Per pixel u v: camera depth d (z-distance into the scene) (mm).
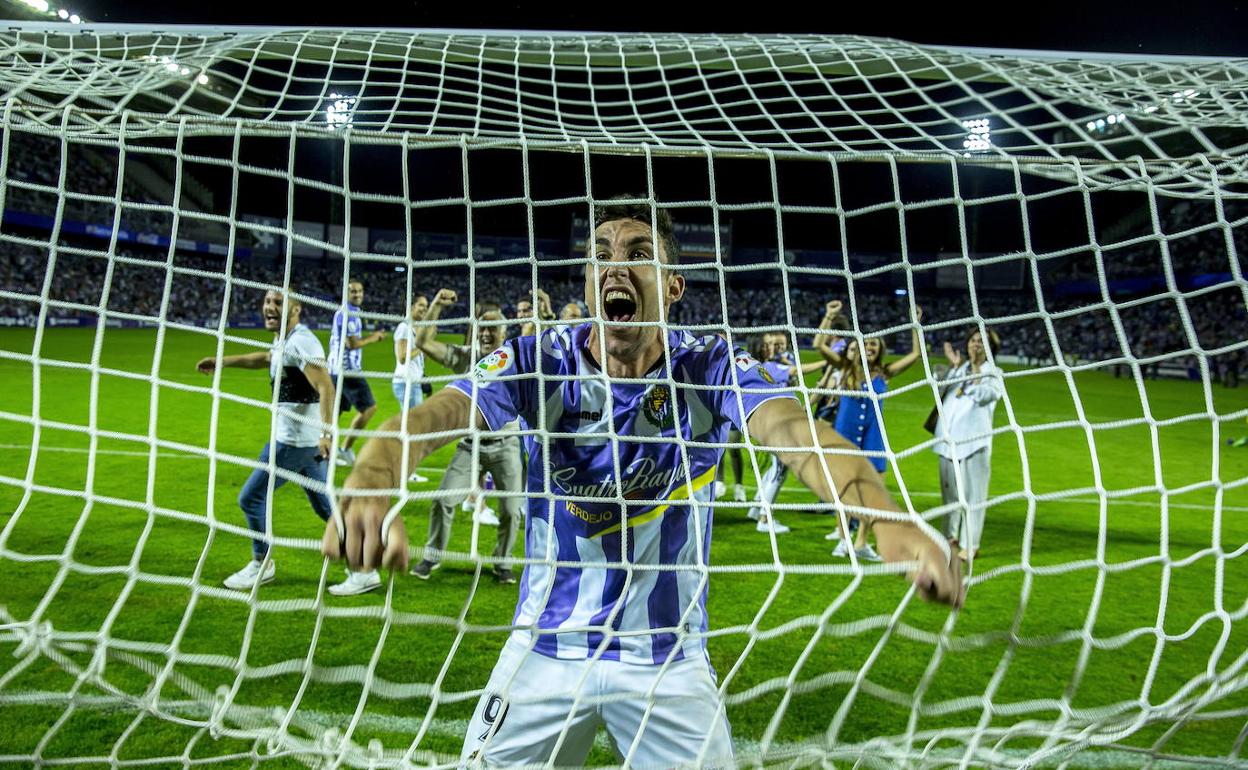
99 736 2818
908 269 1946
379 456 1472
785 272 1898
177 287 36750
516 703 1843
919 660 3785
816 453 1555
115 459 7586
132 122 1980
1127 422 1864
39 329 1828
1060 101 2896
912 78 3111
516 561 1518
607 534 1902
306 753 1727
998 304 40156
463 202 1858
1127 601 4777
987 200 2037
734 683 3490
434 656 3652
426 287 43438
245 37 3010
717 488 7180
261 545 4398
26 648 1730
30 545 5004
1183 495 7984
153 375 1787
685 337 1999
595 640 1865
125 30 2916
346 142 1854
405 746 2883
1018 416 14602
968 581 1590
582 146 1956
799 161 2020
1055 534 6398
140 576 1702
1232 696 3482
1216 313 29594
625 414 1883
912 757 1721
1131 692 3533
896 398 15891
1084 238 37406
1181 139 2930
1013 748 2947
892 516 1416
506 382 1836
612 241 1912
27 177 30656
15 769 2604
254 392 12930
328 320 38250
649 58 3182
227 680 3293
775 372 1890
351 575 4418
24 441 8289
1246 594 4930
